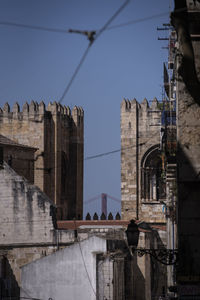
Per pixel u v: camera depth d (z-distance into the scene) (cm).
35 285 9562
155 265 11725
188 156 5156
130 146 17362
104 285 9119
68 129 19400
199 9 5156
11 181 11731
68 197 19375
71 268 9381
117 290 9181
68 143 19400
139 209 17175
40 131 18325
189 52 5066
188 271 5050
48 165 18500
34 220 11569
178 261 5081
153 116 17288
